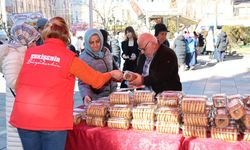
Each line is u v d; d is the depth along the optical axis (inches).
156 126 103.3
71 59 95.9
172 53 136.4
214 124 97.7
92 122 109.5
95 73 101.3
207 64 648.4
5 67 111.6
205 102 99.1
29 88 94.0
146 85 133.1
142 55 145.7
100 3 1528.1
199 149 94.8
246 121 92.9
